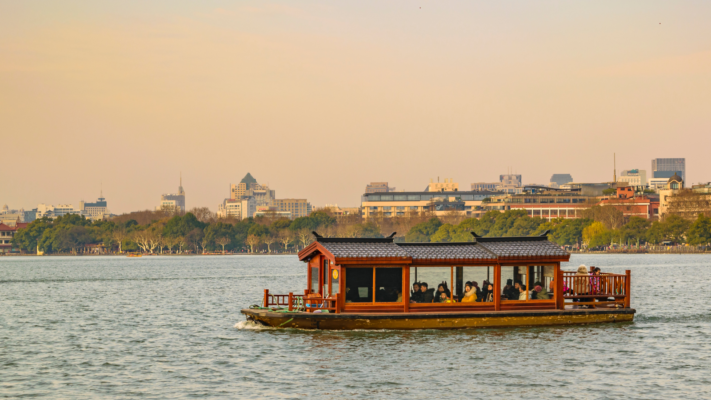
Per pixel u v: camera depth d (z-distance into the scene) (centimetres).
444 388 4278
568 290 6262
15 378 4669
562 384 4356
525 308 6022
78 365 5062
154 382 4519
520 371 4656
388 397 4109
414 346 5359
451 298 5906
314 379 4500
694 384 4369
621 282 6394
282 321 5938
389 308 5834
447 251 5931
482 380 4447
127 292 12088
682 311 7812
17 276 18612
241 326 6762
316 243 6019
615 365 4822
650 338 5722
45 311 8769
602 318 6250
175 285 14025
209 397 4147
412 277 5869
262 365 4900
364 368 4744
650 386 4322
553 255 6006
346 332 5825
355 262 5756
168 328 6919
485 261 5922
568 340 5572
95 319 7825
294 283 14412
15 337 6412
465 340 5553
